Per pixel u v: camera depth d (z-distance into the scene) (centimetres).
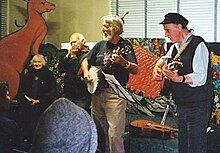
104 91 383
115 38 386
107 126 397
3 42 539
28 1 545
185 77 321
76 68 453
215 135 413
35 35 547
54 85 507
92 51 400
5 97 343
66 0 591
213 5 489
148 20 532
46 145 124
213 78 462
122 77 384
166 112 461
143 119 496
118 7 553
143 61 504
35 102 491
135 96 508
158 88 493
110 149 385
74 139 126
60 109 129
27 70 536
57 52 552
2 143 263
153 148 426
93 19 570
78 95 452
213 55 463
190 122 333
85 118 131
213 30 492
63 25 596
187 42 334
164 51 492
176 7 513
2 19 580
